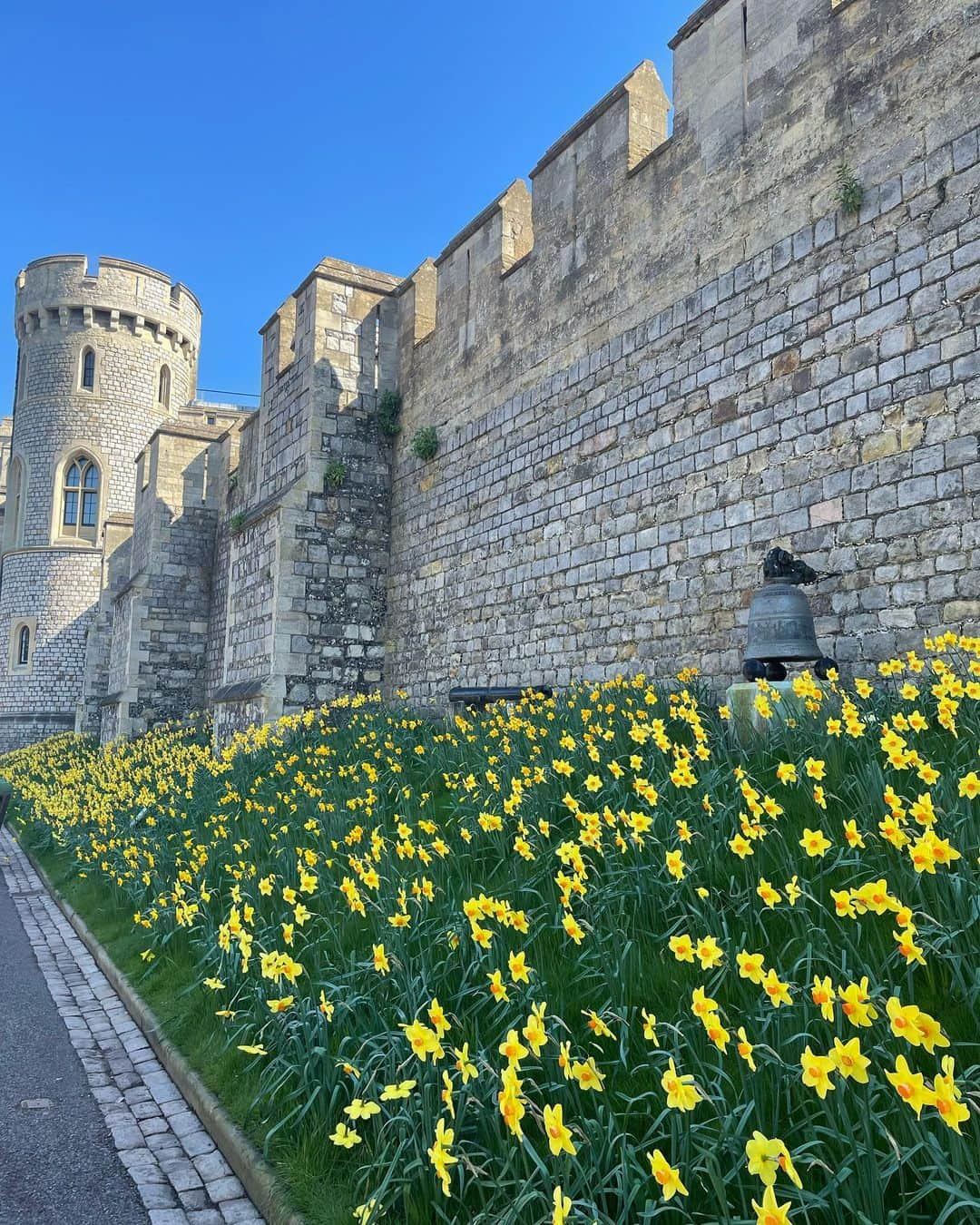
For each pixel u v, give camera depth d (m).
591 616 10.76
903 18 7.61
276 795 8.95
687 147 9.85
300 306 15.88
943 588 6.89
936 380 7.09
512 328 12.78
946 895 3.26
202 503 24.17
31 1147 3.86
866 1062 2.07
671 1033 3.12
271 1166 3.48
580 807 5.65
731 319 9.13
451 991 4.10
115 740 22.56
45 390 39.00
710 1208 2.45
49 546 38.03
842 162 8.07
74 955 7.58
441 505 14.05
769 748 5.85
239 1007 5.08
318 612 14.64
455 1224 2.76
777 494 8.43
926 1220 2.22
